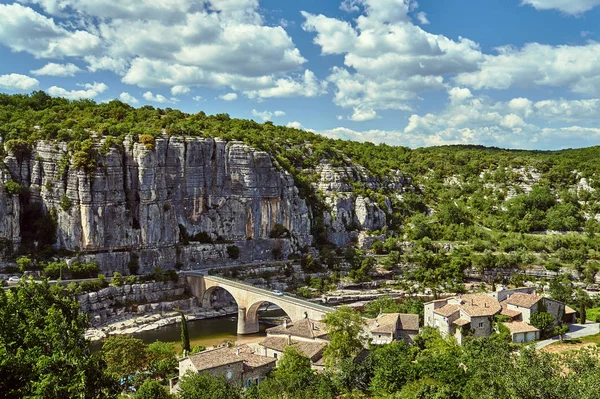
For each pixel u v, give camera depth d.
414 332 119.19
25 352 50.94
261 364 103.50
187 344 134.50
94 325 181.38
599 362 84.56
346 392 92.50
